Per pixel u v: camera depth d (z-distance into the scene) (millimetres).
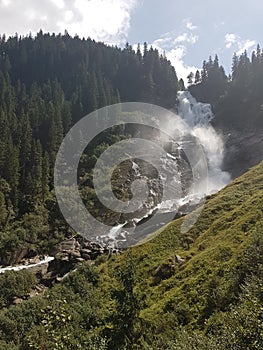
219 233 39594
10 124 92812
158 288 33656
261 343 13086
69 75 161125
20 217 72062
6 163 76938
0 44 190500
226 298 25172
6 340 29312
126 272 25516
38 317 31719
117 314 23094
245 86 135000
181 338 20281
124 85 162625
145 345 21719
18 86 129625
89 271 42656
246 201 45250
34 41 185875
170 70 167125
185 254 38875
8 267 55625
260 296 17641
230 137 119875
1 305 38969
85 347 16766
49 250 62469
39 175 78312
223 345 15250
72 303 33750
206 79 162000
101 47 187125
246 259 26828
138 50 180000
